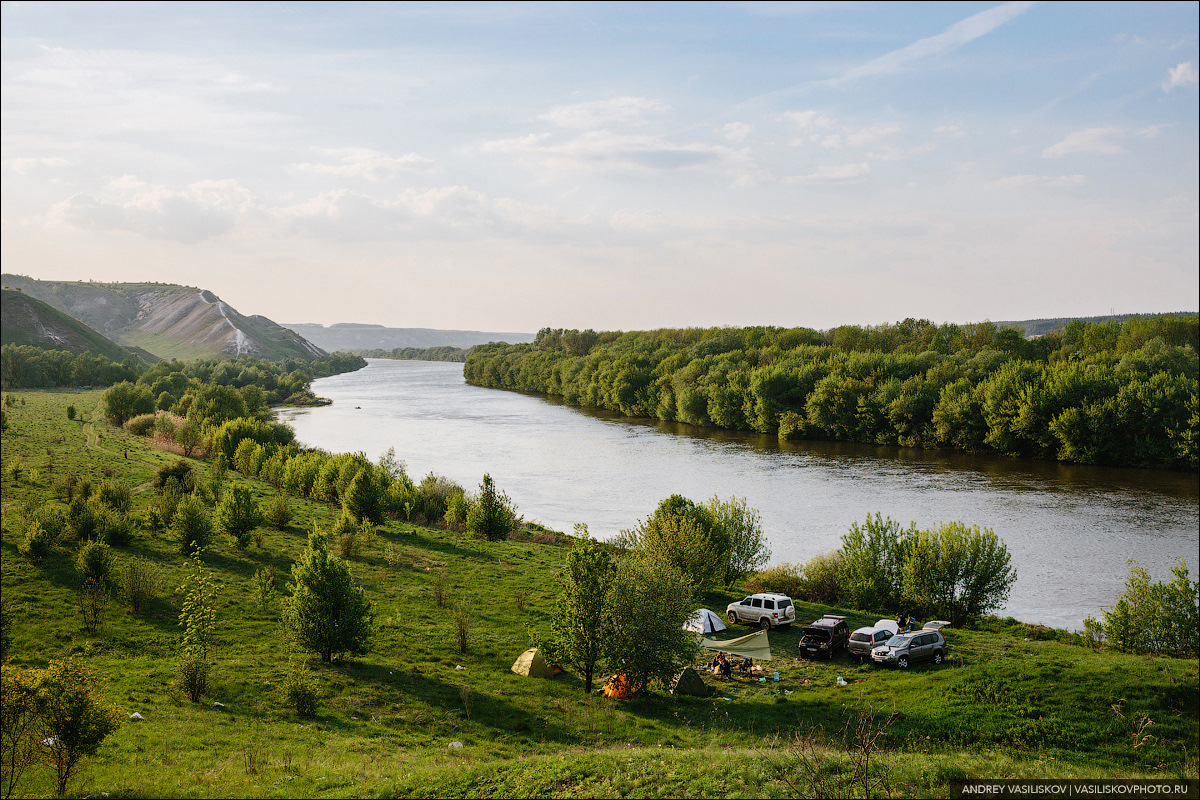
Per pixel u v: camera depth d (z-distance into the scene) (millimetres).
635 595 33469
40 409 149250
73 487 65750
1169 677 29969
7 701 20141
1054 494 91438
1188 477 101625
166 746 24469
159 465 90500
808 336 198500
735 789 18875
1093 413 109000
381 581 50062
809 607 52500
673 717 31031
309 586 35000
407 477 82500
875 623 46406
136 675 31359
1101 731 27016
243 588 45594
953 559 48438
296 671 32188
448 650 38344
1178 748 25641
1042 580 58438
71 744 20641
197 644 32062
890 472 108812
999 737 27391
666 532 51250
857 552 53375
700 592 50625
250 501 56031
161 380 181000
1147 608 40562
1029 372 123875
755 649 40406
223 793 20594
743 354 188250
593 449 132750
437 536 66688
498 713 30672
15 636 34406
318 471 83438
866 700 32562
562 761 22125
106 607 39594
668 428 167875
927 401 133250
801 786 18766
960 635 44719
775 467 113688
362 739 26750
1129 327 136125
